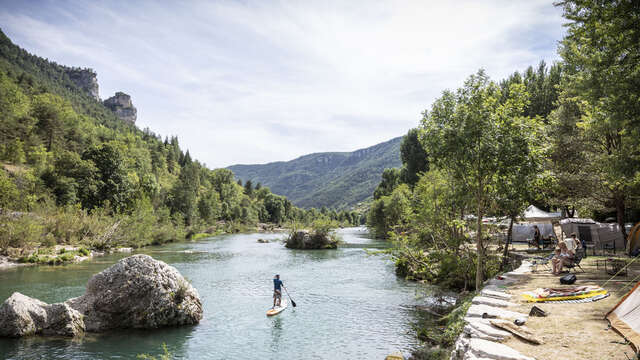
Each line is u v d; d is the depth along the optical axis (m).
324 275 30.58
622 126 12.53
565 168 26.11
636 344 7.02
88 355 13.12
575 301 10.89
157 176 151.62
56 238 44.62
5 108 90.81
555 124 28.12
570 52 22.45
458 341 9.59
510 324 8.80
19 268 33.09
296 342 14.73
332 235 56.84
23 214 39.72
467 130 15.85
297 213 194.75
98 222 49.22
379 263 38.12
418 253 27.33
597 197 24.55
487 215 20.58
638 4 10.67
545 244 26.55
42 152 83.81
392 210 62.56
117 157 74.56
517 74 51.12
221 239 80.38
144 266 17.00
